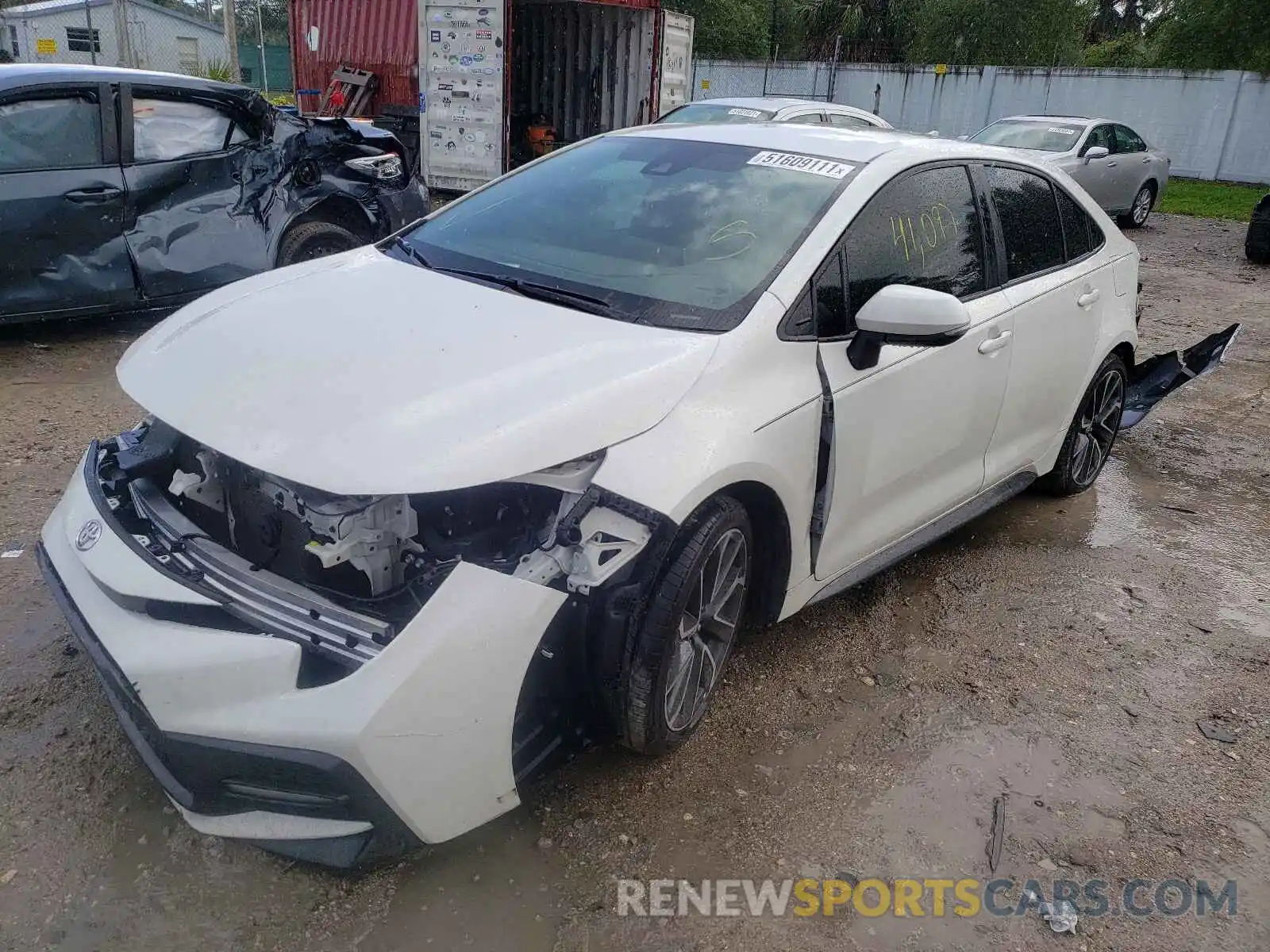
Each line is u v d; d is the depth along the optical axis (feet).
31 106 18.99
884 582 13.93
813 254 10.33
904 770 10.09
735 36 112.06
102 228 19.90
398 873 8.31
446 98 43.70
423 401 8.02
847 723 10.77
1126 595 14.03
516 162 47.70
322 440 7.66
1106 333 15.61
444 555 8.05
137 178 20.22
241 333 9.27
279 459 7.59
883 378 10.73
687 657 9.38
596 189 12.04
